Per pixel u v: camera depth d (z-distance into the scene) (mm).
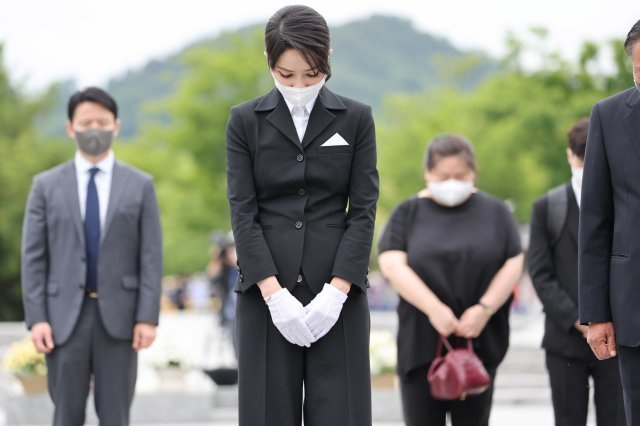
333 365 9961
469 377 12727
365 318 10125
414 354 13453
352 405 9938
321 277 9922
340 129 10109
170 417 22844
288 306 9641
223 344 38500
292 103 9953
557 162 74500
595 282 10133
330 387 9938
